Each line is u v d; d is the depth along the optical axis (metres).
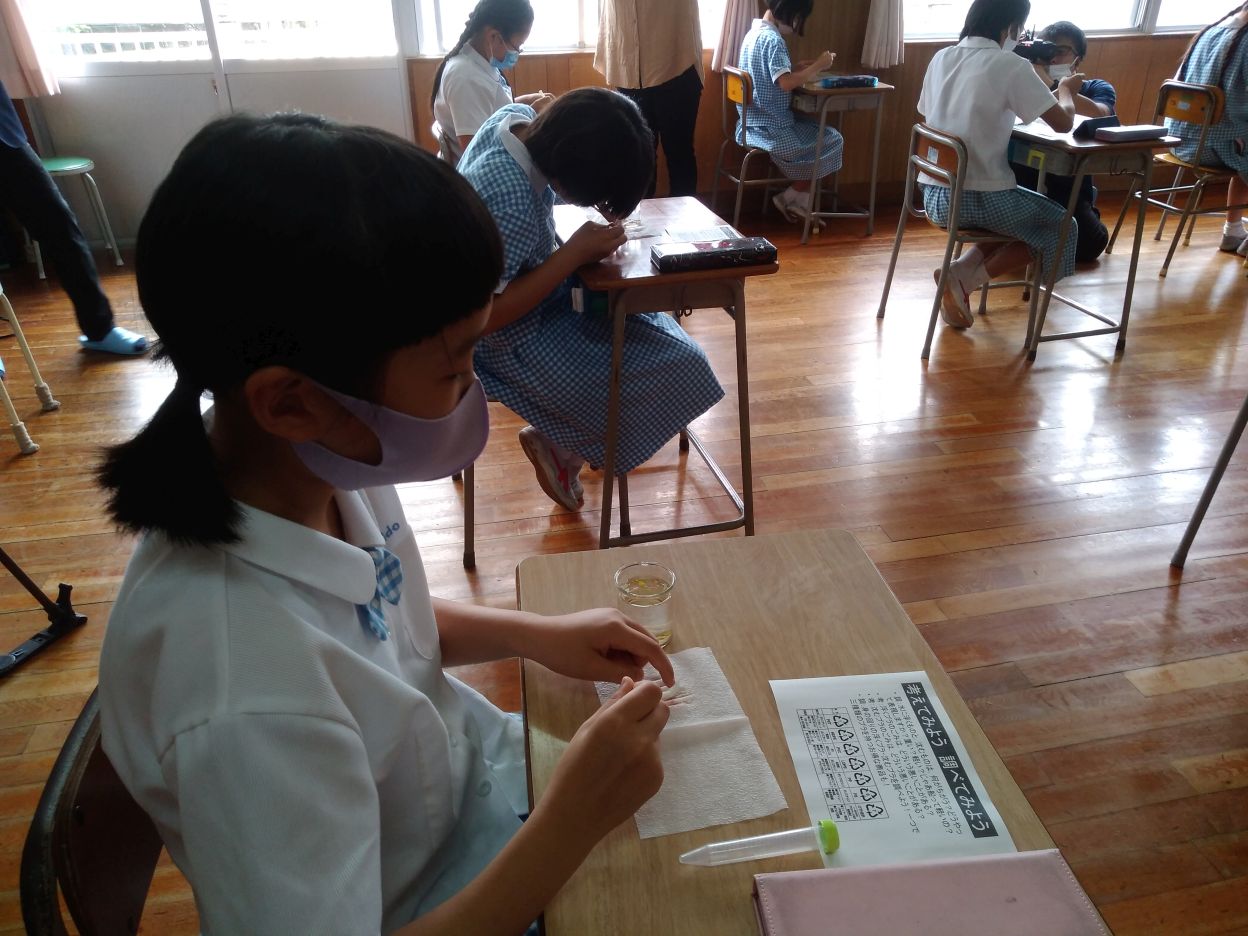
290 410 0.53
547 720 0.86
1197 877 1.47
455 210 0.50
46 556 2.32
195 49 4.48
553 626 0.91
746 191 5.37
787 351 3.45
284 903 0.50
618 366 1.96
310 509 0.64
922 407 3.02
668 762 0.81
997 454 2.73
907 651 0.94
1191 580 2.16
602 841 0.74
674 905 0.69
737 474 2.66
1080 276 4.17
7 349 3.56
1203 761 1.68
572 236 1.87
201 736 0.51
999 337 3.56
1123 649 1.95
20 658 1.96
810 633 0.97
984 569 2.22
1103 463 2.67
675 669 0.91
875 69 5.16
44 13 4.29
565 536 2.39
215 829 0.51
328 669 0.58
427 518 2.47
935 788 0.78
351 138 0.49
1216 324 3.64
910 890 0.66
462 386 0.59
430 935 0.60
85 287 3.34
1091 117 3.98
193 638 0.53
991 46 3.21
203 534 0.55
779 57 4.43
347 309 0.48
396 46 4.67
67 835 0.62
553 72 4.86
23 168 3.08
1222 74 4.04
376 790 0.61
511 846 0.64
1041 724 1.77
